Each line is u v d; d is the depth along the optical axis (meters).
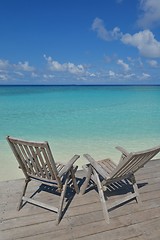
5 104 21.98
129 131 10.46
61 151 7.47
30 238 2.73
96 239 2.72
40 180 3.19
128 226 2.94
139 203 3.44
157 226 2.95
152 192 3.83
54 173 2.87
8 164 6.26
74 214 3.18
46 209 3.28
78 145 8.19
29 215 3.15
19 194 3.73
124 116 15.04
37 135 9.72
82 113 16.30
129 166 3.01
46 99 28.12
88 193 3.75
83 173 4.66
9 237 2.74
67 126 11.66
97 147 7.94
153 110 17.89
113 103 23.44
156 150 2.95
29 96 32.41
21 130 10.70
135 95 36.56
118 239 2.72
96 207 3.36
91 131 10.46
